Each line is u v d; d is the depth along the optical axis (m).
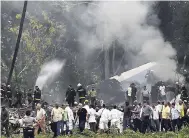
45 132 63.34
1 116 62.06
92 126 67.19
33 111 72.25
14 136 62.50
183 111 69.19
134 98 91.88
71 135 62.31
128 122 67.81
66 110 64.44
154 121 68.31
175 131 64.88
